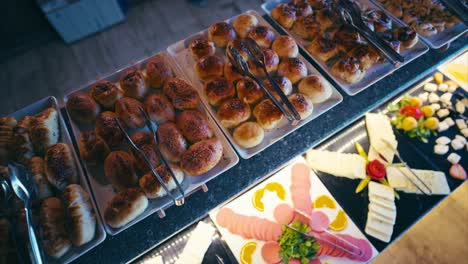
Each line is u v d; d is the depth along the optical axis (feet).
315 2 5.72
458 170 5.16
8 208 3.76
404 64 5.04
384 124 5.47
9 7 10.21
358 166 5.13
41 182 3.96
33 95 10.28
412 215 4.85
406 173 5.12
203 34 5.43
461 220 7.45
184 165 4.06
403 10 5.72
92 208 3.91
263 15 5.83
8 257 3.55
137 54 11.00
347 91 4.82
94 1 10.52
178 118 4.51
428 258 7.06
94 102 4.60
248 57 4.92
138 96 4.73
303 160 5.28
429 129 5.56
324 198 4.98
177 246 4.66
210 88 4.67
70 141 4.40
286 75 4.87
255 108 4.60
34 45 11.43
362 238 4.67
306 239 4.55
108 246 3.97
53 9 10.06
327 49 5.02
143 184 3.88
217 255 4.64
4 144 4.24
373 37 4.97
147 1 12.30
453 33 5.49
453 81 6.15
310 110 4.51
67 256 3.67
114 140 4.31
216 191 4.30
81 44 11.38
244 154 4.36
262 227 4.79
